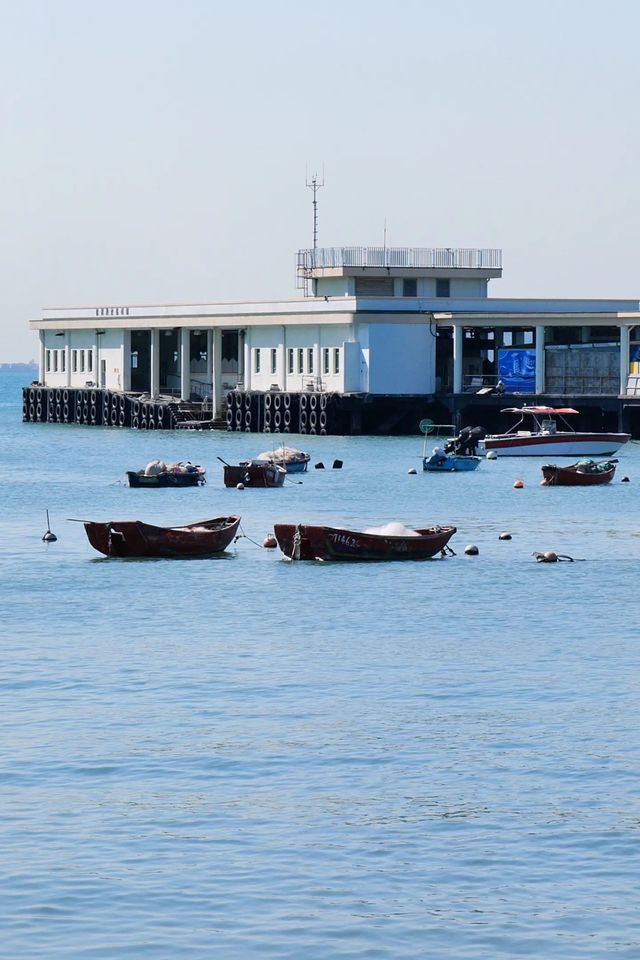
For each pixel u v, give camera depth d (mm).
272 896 111438
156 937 104750
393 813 128125
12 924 106625
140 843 121250
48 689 170000
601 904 110125
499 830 124312
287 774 138375
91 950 102938
